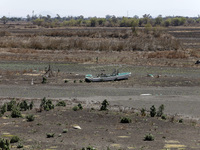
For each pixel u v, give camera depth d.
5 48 145.75
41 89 74.31
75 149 32.31
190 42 183.12
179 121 48.38
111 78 84.25
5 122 45.06
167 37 167.12
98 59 121.12
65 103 59.38
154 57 126.06
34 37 174.25
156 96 68.12
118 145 34.19
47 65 109.69
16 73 94.12
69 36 183.88
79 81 83.31
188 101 64.12
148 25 188.88
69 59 120.81
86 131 40.53
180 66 108.38
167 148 33.25
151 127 43.75
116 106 59.56
